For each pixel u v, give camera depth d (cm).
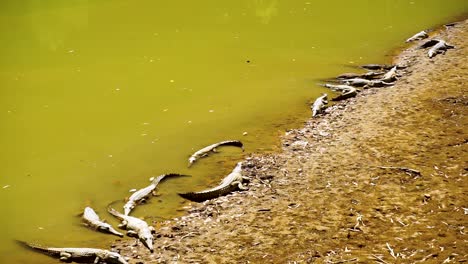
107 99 1229
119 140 1031
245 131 1048
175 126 1082
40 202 829
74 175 908
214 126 1076
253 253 670
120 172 913
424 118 1023
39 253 702
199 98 1217
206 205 795
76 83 1332
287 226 720
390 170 838
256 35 1688
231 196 812
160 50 1561
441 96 1120
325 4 2089
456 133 945
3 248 718
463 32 1609
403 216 716
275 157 928
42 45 1664
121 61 1479
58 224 770
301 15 1927
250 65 1418
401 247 651
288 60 1453
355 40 1612
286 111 1137
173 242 708
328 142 968
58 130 1084
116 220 774
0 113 1166
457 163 840
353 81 1266
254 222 737
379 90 1216
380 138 957
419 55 1432
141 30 1781
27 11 2134
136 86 1299
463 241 648
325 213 741
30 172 923
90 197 839
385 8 1998
